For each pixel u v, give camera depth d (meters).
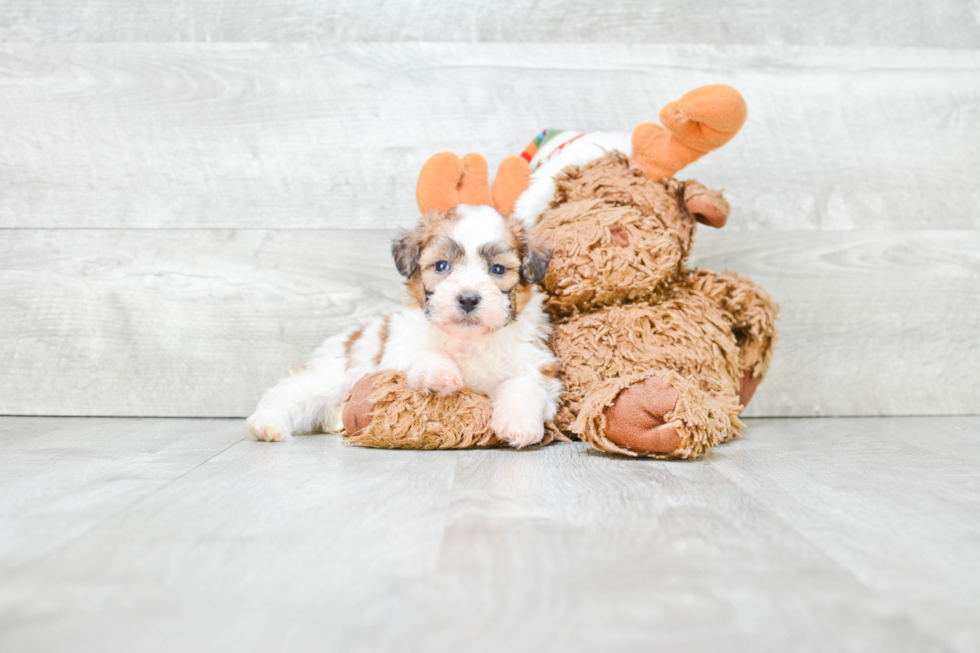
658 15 2.60
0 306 2.52
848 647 0.76
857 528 1.17
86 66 2.53
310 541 1.09
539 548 1.06
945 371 2.61
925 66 2.63
